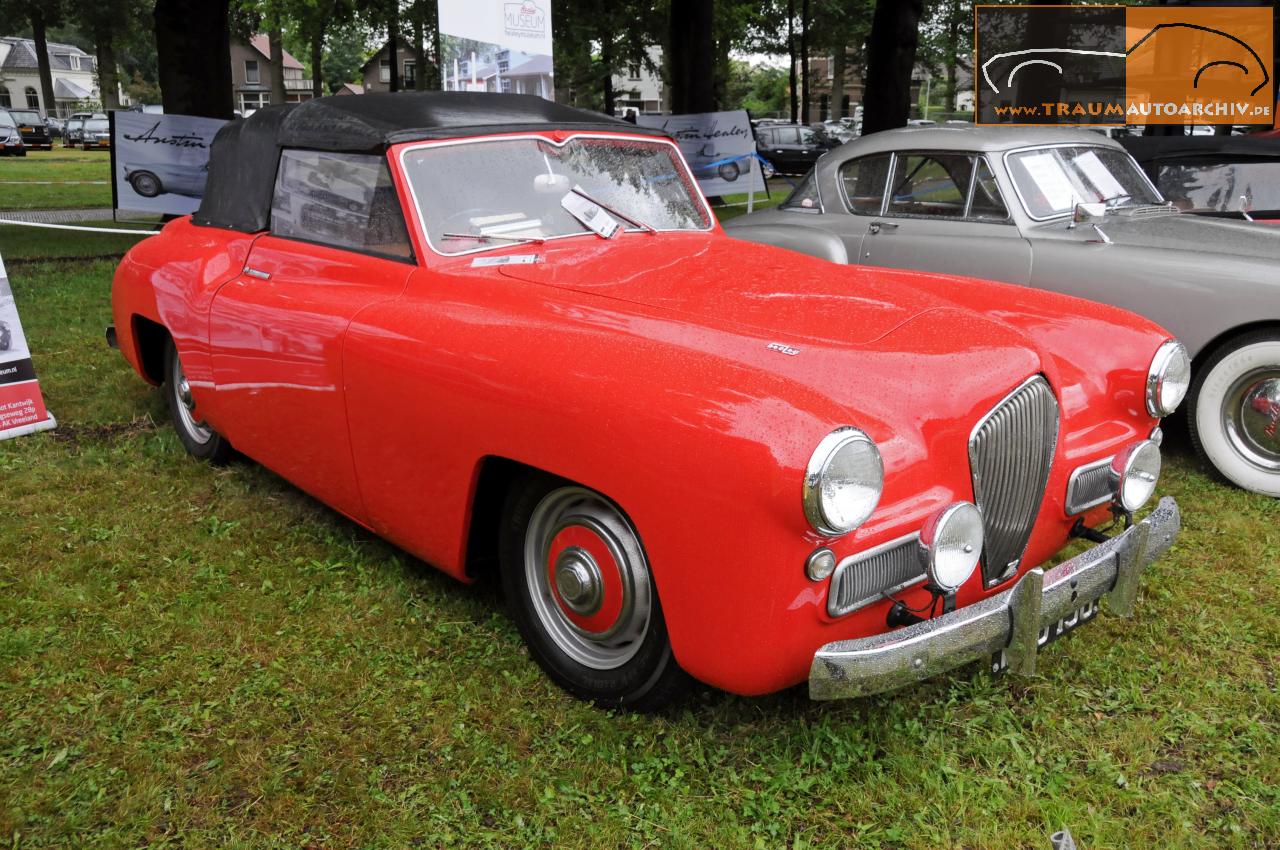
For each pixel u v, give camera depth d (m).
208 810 2.44
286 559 3.79
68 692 2.89
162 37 12.61
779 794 2.53
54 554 3.75
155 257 4.56
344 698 2.90
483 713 2.84
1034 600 2.42
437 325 2.99
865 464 2.17
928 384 2.55
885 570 2.38
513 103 3.82
